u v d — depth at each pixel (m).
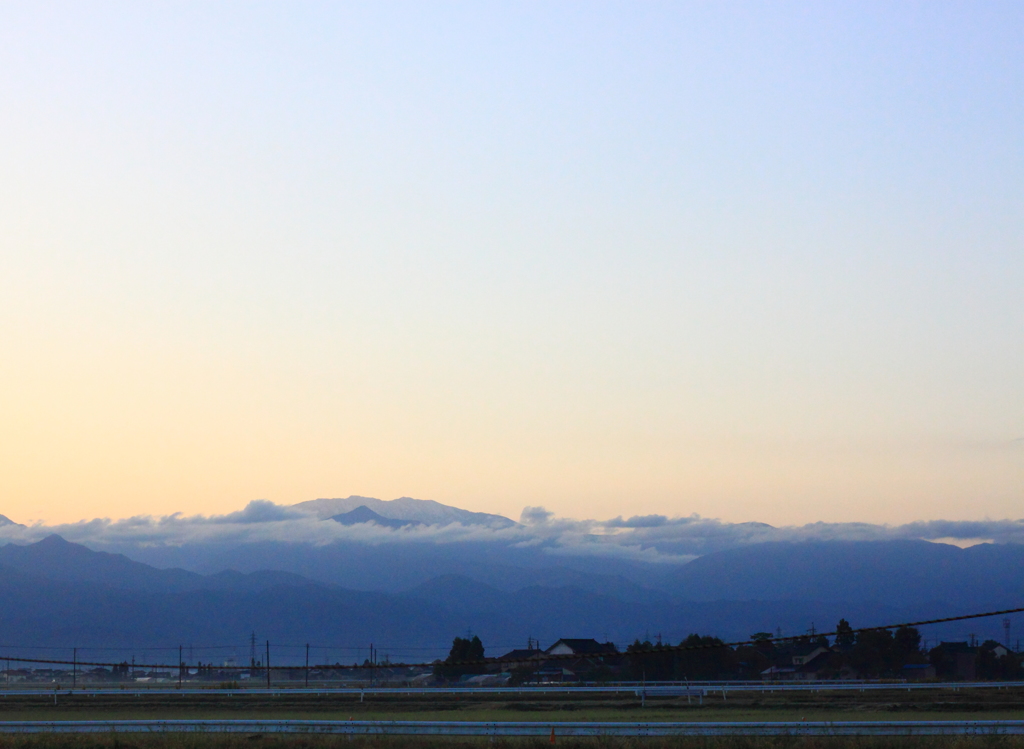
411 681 114.50
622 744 37.16
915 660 111.56
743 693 68.56
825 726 39.47
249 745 38.41
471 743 38.28
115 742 39.56
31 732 42.66
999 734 37.47
